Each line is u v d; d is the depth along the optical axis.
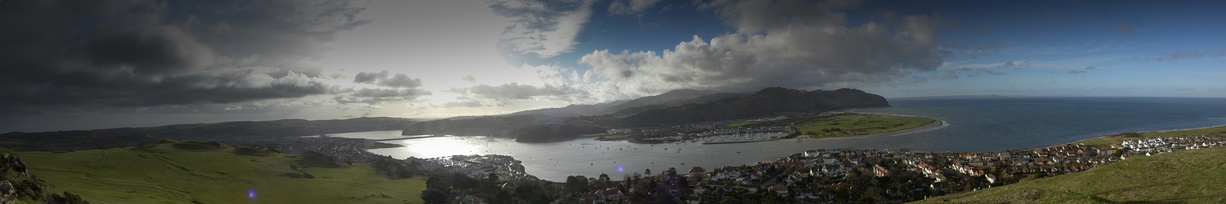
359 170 185.25
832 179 145.38
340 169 184.38
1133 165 63.94
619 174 197.50
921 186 127.00
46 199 67.06
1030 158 165.50
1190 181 51.53
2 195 56.31
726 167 172.25
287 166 175.38
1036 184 72.75
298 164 182.62
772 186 132.38
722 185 148.00
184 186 129.75
